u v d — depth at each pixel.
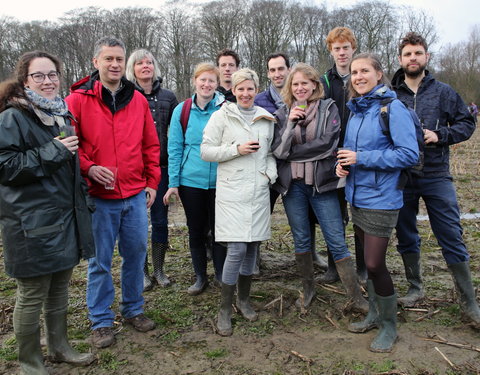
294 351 3.18
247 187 3.46
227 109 3.56
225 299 3.50
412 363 2.99
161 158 4.36
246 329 3.55
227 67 4.62
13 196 2.54
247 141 3.48
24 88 2.62
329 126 3.57
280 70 4.25
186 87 40.28
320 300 4.04
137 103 3.43
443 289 4.18
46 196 2.61
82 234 2.80
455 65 46.16
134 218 3.39
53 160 2.54
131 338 3.43
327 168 3.53
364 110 3.19
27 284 2.69
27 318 2.74
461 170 10.80
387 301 3.18
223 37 39.78
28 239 2.55
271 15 40.09
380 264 3.14
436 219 3.59
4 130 2.50
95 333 3.32
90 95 3.18
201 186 4.06
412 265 3.92
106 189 3.15
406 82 3.70
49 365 3.05
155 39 42.56
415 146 2.98
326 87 4.16
